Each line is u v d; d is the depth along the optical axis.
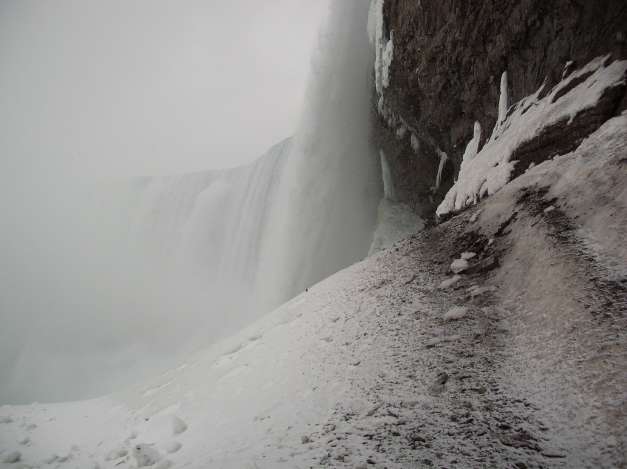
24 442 9.48
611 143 6.45
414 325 6.72
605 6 7.60
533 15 9.26
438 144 17.53
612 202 5.76
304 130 27.52
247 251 34.94
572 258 5.51
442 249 8.78
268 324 11.30
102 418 11.17
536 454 3.50
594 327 4.45
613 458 3.20
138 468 5.82
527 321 5.35
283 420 5.67
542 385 4.30
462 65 12.50
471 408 4.41
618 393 3.66
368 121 25.02
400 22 14.09
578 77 8.05
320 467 4.03
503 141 9.91
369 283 9.49
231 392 7.84
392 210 24.61
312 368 7.00
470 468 3.53
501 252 7.09
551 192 7.11
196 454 5.62
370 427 4.70
